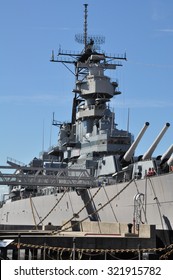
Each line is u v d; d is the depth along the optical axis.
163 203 20.80
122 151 32.06
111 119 34.16
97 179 29.20
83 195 28.16
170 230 20.39
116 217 24.55
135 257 18.00
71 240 18.20
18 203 39.75
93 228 24.30
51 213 32.59
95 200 26.72
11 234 22.30
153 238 18.86
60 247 18.08
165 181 20.55
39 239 18.02
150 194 21.67
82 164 32.34
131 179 23.83
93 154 32.47
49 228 27.00
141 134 25.19
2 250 15.28
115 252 18.28
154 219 21.47
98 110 34.25
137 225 20.31
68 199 30.09
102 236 19.11
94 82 34.34
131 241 18.58
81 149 34.47
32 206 36.16
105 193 25.64
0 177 30.02
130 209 23.22
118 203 24.31
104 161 29.08
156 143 24.05
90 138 33.59
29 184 30.23
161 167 23.38
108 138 32.09
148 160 24.05
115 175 26.88
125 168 25.89
